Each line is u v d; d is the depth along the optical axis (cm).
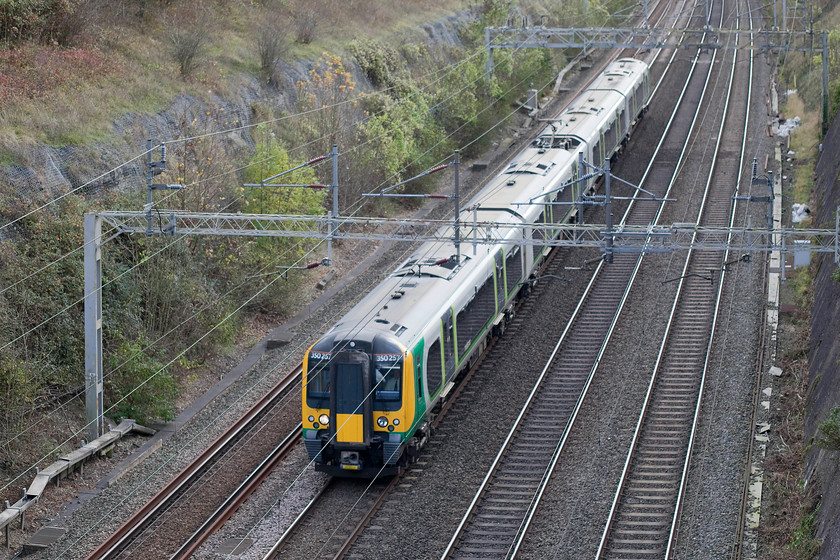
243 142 5575
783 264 4344
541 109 8269
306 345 4388
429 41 8494
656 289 4819
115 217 3547
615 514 2919
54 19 5372
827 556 2420
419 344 3266
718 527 2836
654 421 3541
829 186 5294
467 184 6644
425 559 2706
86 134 4544
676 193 6147
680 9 11344
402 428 3139
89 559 2742
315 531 2897
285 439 3534
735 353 4078
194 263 4450
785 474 3130
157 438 3622
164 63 5697
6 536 2861
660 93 8606
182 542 2848
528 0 10162
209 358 4253
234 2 7162
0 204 3819
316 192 5009
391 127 6200
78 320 3797
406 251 5584
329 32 7488
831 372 3253
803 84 7925
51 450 3362
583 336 4350
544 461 3288
